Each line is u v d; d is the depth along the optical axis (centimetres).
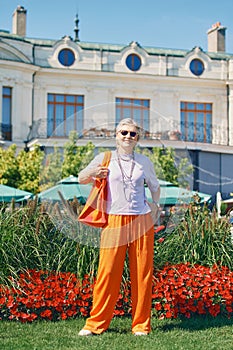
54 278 653
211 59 2814
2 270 638
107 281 565
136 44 2727
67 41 2647
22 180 1814
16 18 2916
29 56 2583
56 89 2625
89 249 657
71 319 633
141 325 573
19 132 2527
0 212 687
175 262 705
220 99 2794
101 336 556
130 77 2692
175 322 633
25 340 540
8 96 2527
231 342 545
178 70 2769
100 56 2684
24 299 621
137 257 566
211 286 661
